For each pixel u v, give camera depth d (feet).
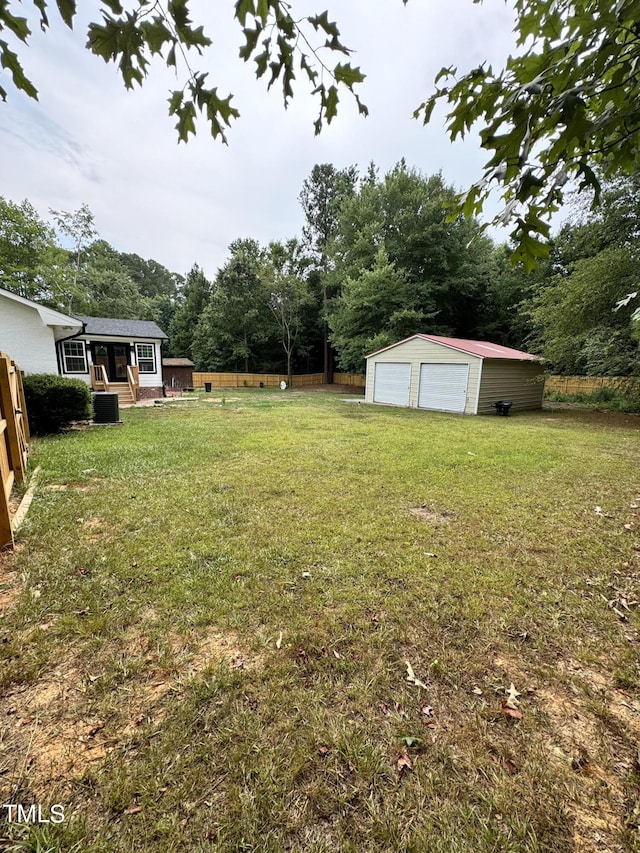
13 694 5.03
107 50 3.61
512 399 42.14
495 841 3.51
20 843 3.40
